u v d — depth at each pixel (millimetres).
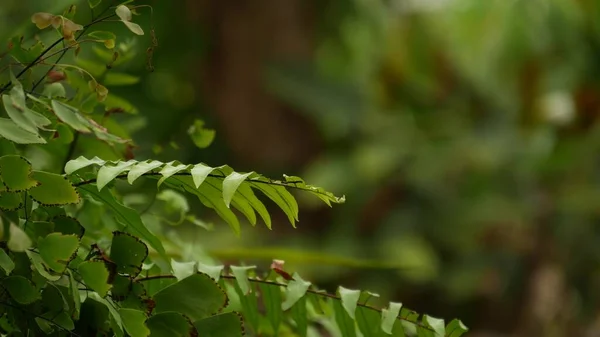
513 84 4906
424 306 4941
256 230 4340
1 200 811
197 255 1298
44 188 810
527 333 4781
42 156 1244
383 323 973
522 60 4840
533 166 4703
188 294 882
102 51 1224
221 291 884
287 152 5145
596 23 4672
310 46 5184
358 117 5105
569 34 4734
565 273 4758
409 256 4750
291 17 5148
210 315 882
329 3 5172
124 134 1168
